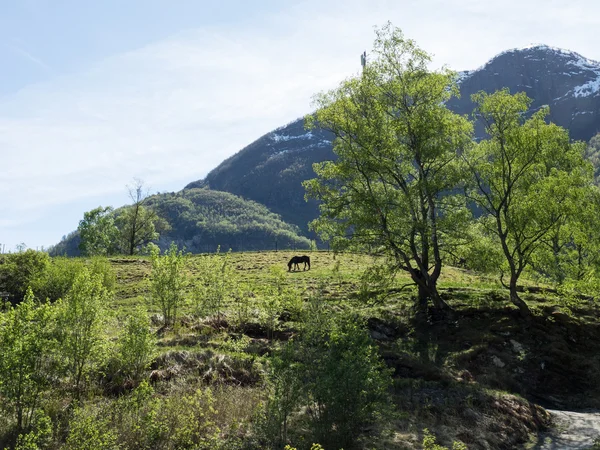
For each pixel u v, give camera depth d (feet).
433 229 97.45
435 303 102.22
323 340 60.39
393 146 100.94
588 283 100.89
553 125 103.76
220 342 74.84
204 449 47.03
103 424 44.96
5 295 137.90
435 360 86.28
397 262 103.50
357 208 100.37
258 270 171.94
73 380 55.62
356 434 52.90
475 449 55.11
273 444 49.26
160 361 64.03
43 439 43.75
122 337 60.75
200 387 59.00
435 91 102.12
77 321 54.70
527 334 96.99
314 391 52.60
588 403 82.48
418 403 64.59
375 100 104.01
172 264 90.79
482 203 108.88
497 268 107.96
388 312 103.30
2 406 47.91
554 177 104.12
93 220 301.63
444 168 104.12
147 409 49.37
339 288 127.95
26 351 47.78
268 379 54.65
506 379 84.28
